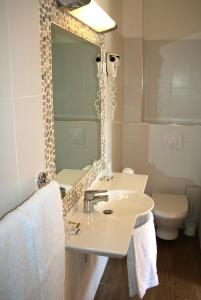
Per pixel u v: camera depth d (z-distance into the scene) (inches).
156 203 114.3
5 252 31.8
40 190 42.1
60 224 46.7
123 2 114.4
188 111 122.3
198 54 117.0
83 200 72.1
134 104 122.3
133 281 69.7
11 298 33.2
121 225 61.4
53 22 52.8
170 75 120.8
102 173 91.3
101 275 96.3
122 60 117.6
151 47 119.8
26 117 45.1
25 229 35.9
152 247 71.6
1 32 37.9
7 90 39.7
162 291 89.7
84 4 55.2
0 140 38.8
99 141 88.9
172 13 115.6
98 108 86.2
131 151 126.6
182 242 117.0
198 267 101.2
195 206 125.7
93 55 78.5
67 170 65.1
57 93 57.9
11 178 41.8
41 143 50.8
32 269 37.4
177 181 125.4
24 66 43.8
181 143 121.2
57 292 45.8
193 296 87.7
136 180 88.5
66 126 63.7
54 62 55.5
